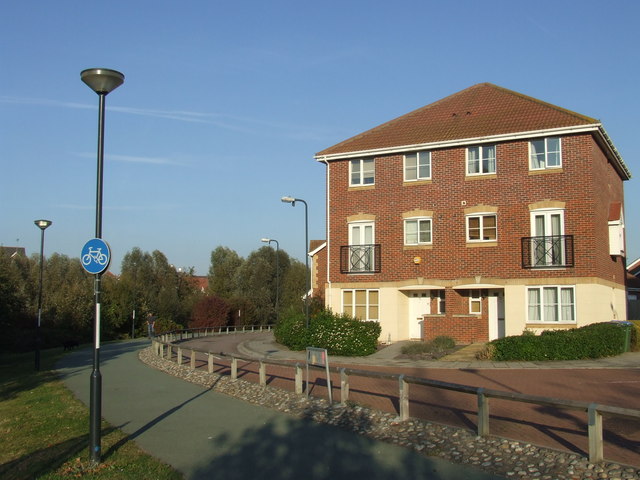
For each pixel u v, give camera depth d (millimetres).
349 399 12328
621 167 27844
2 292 33562
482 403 8445
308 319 26516
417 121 27906
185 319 69625
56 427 10984
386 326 25922
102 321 55719
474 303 24984
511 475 7082
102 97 8906
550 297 22953
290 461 8133
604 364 17453
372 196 26703
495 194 24156
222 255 82875
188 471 7852
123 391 15203
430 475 7246
